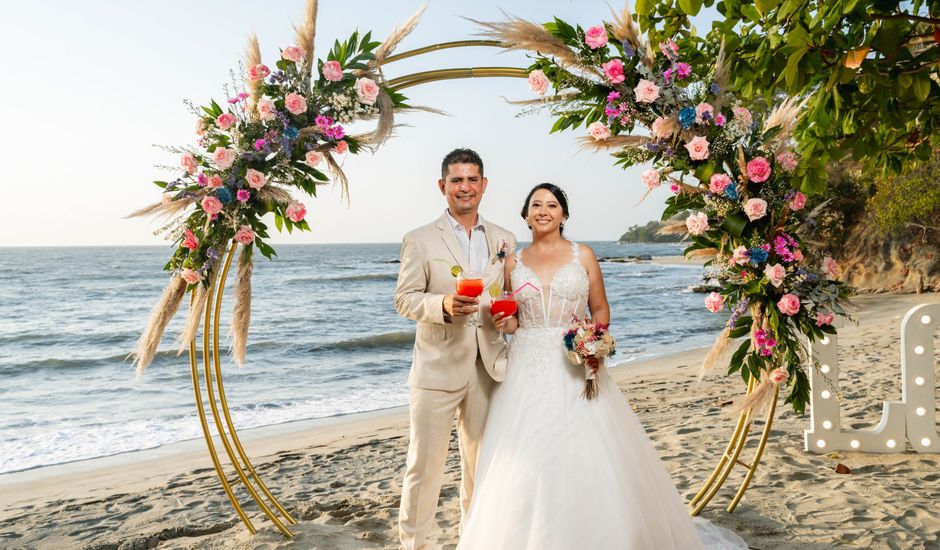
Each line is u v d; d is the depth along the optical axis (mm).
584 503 2963
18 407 12508
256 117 3879
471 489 3742
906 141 3891
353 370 16703
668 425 7172
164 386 14562
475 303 3287
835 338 5230
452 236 3658
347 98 3811
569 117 4129
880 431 5164
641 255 136500
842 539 3580
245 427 10359
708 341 20344
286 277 57656
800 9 2709
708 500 4062
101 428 10523
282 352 19812
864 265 30516
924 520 3748
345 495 5688
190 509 5625
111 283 53469
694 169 3777
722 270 3838
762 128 3865
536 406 3250
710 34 3736
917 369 5109
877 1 2748
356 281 53562
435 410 3535
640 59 3721
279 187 3883
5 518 5867
